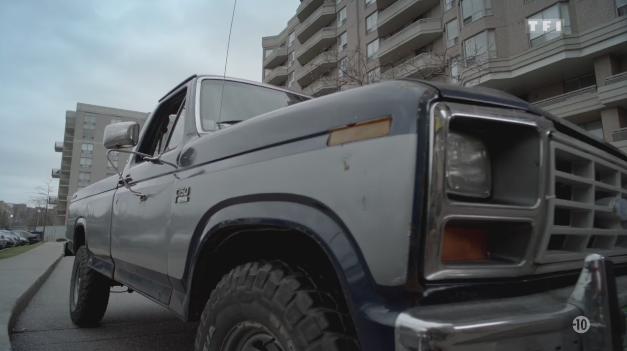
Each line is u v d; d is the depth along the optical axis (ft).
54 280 35.22
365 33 139.23
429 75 44.11
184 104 10.37
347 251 4.61
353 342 4.77
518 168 4.85
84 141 304.09
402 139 4.35
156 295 8.94
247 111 10.18
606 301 4.23
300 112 5.72
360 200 4.58
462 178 4.58
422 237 4.16
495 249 4.84
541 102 88.12
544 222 4.82
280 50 196.13
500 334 3.95
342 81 43.16
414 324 3.86
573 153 5.56
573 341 4.32
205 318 6.31
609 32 78.23
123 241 10.57
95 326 16.72
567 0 84.07
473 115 4.51
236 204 6.34
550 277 5.16
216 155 7.18
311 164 5.23
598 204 6.56
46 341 14.75
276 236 6.33
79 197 16.39
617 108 78.79
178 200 7.92
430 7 116.67
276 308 5.19
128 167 11.66
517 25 89.20
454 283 4.33
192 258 7.15
